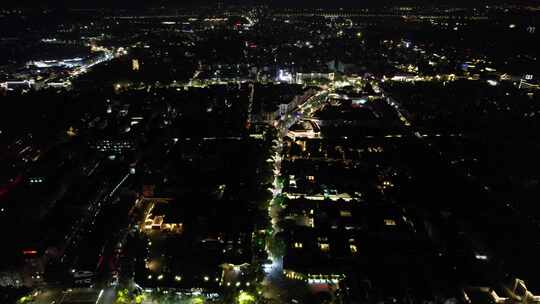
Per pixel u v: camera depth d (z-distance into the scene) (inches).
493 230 7632.9
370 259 6919.3
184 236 7490.2
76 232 7765.8
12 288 6466.5
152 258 7012.8
